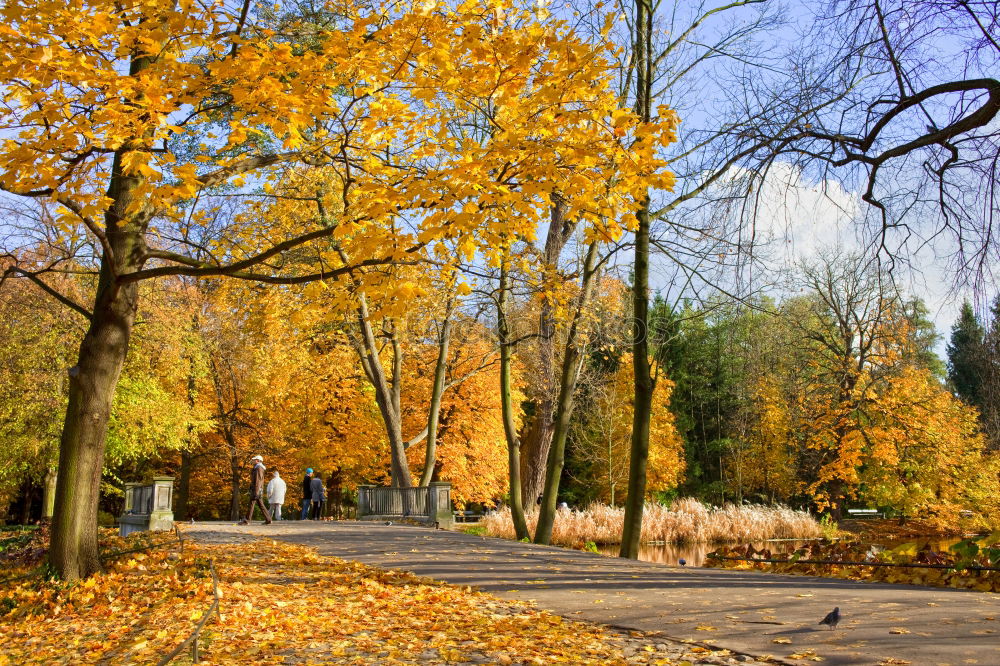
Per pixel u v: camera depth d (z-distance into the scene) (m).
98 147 7.35
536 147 7.49
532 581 9.87
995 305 8.30
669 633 6.52
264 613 7.57
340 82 8.52
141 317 23.00
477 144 7.66
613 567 11.45
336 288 9.56
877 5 8.23
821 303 28.58
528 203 7.62
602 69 7.63
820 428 29.31
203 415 28.22
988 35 7.69
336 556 12.84
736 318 12.87
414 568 11.28
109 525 35.19
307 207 16.89
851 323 28.75
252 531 17.47
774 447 38.19
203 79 7.73
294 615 7.63
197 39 8.01
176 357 24.53
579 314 17.66
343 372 31.05
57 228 8.71
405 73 8.03
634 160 7.59
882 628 6.20
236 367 27.77
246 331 24.86
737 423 40.22
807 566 12.57
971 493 27.16
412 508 22.45
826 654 5.47
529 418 40.50
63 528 10.33
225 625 7.20
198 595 8.71
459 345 32.69
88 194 7.30
